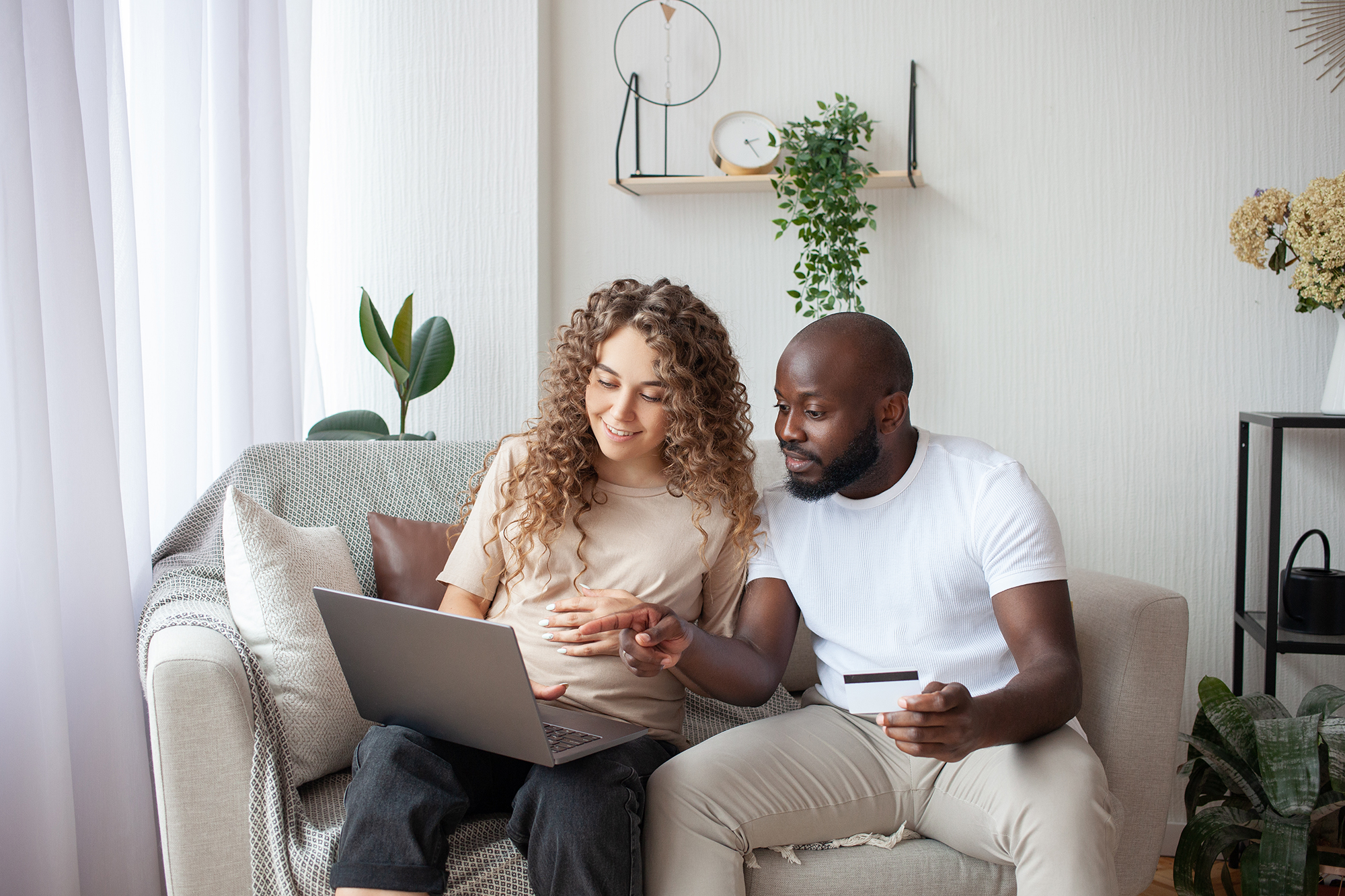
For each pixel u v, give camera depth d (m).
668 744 1.31
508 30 2.21
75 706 1.40
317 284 2.30
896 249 2.19
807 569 1.33
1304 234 1.78
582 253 2.32
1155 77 2.09
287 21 2.04
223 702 1.13
